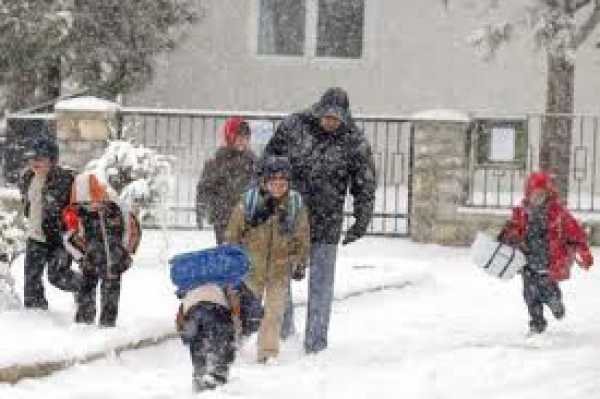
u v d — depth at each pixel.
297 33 44.22
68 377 17.23
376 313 23.56
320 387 16.47
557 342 20.45
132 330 19.06
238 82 44.22
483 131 33.44
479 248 20.97
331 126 19.16
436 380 16.83
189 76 44.12
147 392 16.47
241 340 18.81
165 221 27.72
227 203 23.22
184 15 41.03
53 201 20.09
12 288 21.30
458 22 43.34
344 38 44.19
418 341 20.56
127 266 19.48
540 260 20.83
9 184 34.28
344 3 44.09
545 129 35.03
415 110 43.75
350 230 19.48
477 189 39.47
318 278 19.36
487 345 20.06
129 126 32.84
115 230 19.34
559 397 15.53
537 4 34.53
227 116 34.28
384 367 18.11
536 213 20.91
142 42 39.97
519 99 43.19
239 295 16.69
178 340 19.97
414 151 33.03
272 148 19.55
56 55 39.03
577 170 33.84
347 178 19.38
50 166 20.17
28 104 40.06
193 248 30.56
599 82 41.72
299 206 18.62
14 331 18.61
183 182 35.31
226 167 23.27
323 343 19.45
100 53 39.44
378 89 43.91
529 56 42.94
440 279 28.08
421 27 43.62
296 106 44.16
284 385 16.48
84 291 19.58
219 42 44.16
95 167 27.39
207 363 16.20
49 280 20.42
